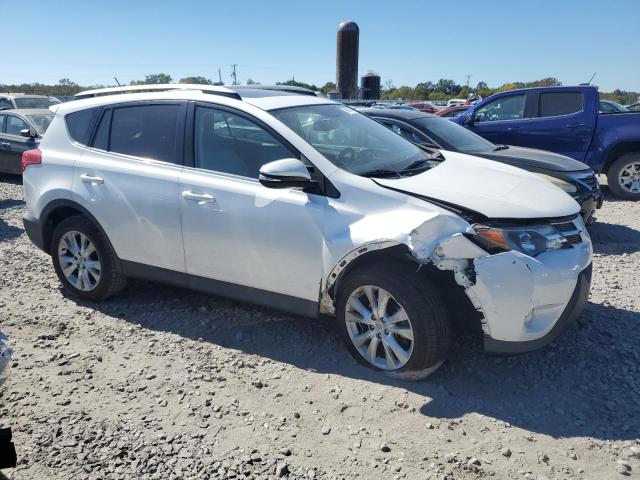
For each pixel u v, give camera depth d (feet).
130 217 14.12
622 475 8.64
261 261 12.46
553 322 10.83
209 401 10.80
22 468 8.99
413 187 11.39
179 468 8.96
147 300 15.84
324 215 11.60
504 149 23.82
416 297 10.68
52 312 15.15
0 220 26.58
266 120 12.67
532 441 9.50
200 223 13.07
